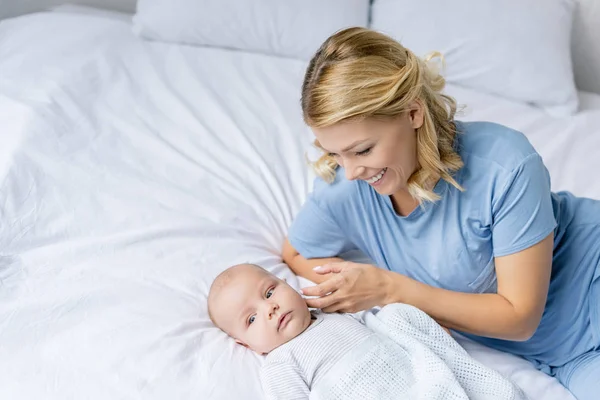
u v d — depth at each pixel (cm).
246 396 117
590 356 129
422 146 113
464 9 223
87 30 227
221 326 133
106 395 113
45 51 211
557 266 132
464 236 125
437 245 128
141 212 157
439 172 117
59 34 222
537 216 117
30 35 221
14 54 211
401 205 129
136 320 128
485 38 219
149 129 187
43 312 128
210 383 118
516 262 119
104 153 175
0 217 148
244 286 132
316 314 134
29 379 115
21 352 121
